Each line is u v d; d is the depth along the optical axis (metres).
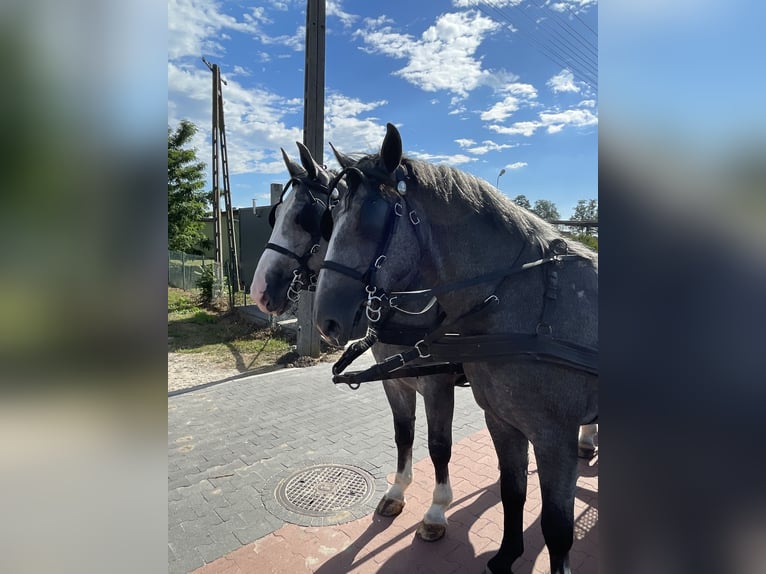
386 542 2.79
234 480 3.54
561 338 1.83
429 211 1.94
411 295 1.93
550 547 1.92
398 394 3.08
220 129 13.15
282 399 5.46
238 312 11.15
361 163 1.99
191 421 4.79
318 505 3.20
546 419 1.84
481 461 3.82
